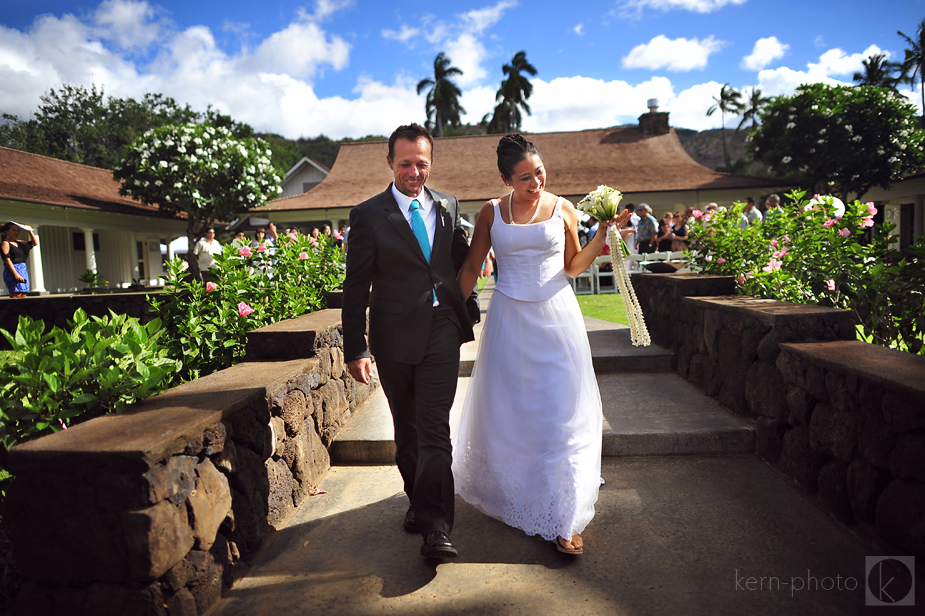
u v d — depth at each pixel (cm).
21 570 162
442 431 214
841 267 412
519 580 202
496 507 241
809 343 274
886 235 418
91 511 153
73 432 167
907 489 190
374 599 192
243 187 1919
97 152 3772
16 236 912
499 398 240
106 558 155
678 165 2508
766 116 2300
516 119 5141
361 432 336
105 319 265
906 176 2167
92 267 1889
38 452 152
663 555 214
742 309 321
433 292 217
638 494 268
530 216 239
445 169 2620
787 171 2316
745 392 326
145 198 1881
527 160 223
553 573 205
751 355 316
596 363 460
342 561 218
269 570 212
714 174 2408
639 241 1091
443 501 210
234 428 205
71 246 1964
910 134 2075
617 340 531
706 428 316
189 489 173
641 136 2706
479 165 2627
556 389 230
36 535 158
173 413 185
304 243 559
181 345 356
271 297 425
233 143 1906
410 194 221
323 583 203
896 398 191
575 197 2353
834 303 409
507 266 241
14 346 225
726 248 473
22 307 760
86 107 3794
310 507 268
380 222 214
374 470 314
